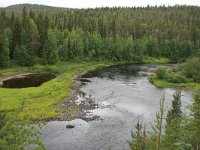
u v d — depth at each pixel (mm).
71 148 41156
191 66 100562
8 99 63094
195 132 21125
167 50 163750
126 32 172750
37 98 66500
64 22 165250
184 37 183625
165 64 140875
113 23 174125
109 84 86938
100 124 51469
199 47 173250
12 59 115500
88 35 146750
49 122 51406
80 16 185000
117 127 50062
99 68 120812
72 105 62969
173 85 86125
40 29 125750
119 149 41219
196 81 90688
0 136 15562
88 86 83312
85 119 54000
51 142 42781
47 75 102625
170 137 22750
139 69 119688
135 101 67875
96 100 68188
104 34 162875
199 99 22703
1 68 105062
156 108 62062
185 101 67438
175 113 37938
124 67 125812
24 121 17875
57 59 122688
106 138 45125
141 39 169125
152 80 92312
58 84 82938
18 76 98125
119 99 69500
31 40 119188
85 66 120750
